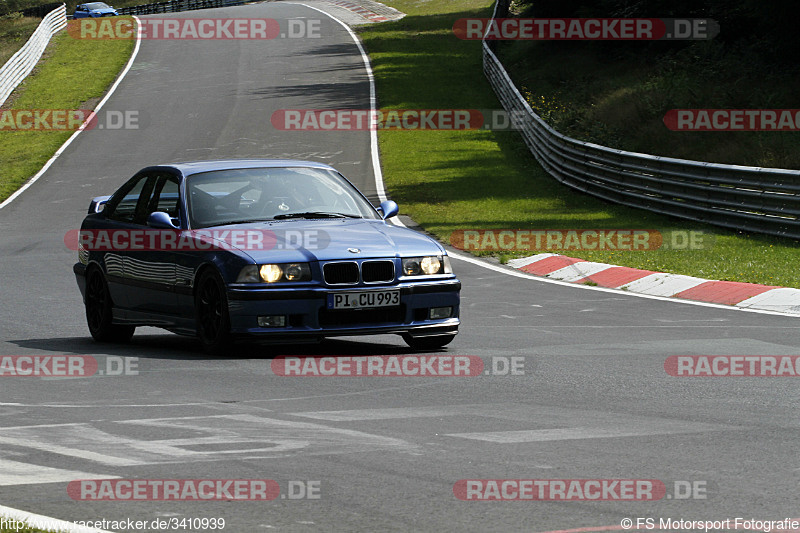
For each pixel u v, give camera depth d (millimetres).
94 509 17172
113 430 22938
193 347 36594
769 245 64375
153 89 167875
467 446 21344
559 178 99875
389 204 37281
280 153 119125
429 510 17109
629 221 77125
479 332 39281
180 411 25031
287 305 31875
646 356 33188
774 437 22172
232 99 156500
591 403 25953
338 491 18172
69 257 67938
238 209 35438
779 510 17047
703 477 18984
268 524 16406
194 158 118125
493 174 104750
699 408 25312
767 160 89500
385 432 22641
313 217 35719
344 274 32500
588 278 56062
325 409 25203
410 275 33406
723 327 39938
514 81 161500
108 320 38406
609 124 114500
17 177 114000
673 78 125438
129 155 123312
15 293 52844
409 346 35531
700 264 57188
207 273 33219
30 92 170000
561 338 37500
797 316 42844
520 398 26609
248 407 25469
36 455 20688
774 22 118688
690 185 76062
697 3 144250
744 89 116250
